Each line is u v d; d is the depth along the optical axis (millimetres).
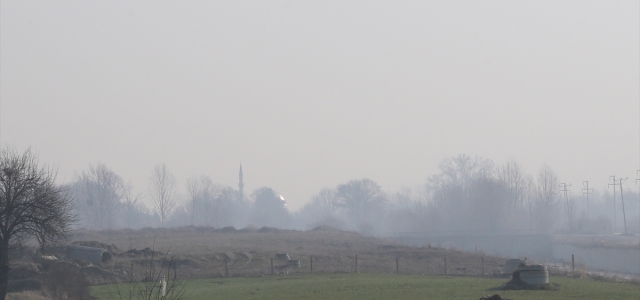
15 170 180750
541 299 144125
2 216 181000
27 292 178625
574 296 150625
